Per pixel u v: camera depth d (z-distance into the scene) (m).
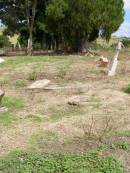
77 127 9.54
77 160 7.52
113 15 33.75
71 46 35.72
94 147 8.30
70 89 14.14
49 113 10.98
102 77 16.70
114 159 7.63
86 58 24.20
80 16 33.38
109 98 12.47
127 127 9.64
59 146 8.38
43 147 8.33
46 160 7.46
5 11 39.28
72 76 17.08
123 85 14.59
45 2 37.00
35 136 8.95
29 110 11.27
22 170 7.13
